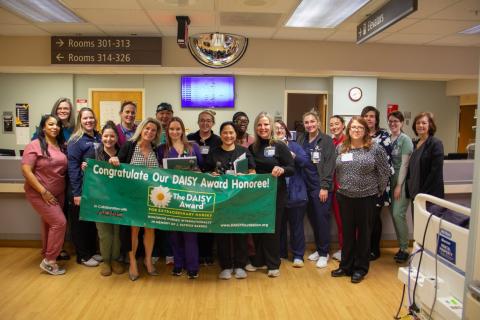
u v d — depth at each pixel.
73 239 3.64
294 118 7.56
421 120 3.65
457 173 4.30
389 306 2.94
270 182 3.24
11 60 5.41
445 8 4.01
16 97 6.85
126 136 3.83
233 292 3.15
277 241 3.43
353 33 5.13
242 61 5.52
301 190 3.67
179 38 4.45
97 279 3.36
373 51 5.69
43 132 3.42
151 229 3.38
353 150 3.29
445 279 1.98
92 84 6.95
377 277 3.48
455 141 7.72
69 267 3.63
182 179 3.21
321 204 3.74
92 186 3.20
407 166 3.77
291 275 3.51
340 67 5.66
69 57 5.32
